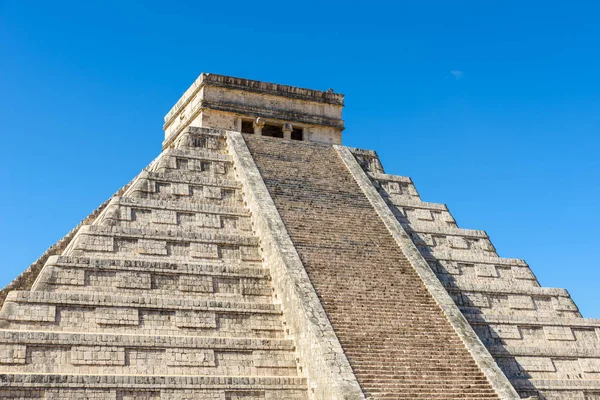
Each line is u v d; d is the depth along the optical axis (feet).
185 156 134.31
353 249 117.19
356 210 129.70
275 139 148.66
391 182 150.71
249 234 122.01
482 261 136.98
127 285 103.40
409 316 104.88
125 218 115.75
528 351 121.80
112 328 96.84
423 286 112.78
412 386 91.91
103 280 102.58
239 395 92.58
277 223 118.11
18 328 92.43
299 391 94.79
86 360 90.74
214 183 129.70
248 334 102.53
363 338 97.71
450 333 103.50
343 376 89.56
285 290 106.01
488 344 121.08
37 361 88.74
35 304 94.58
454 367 97.14
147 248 111.24
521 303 131.34
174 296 105.19
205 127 147.43
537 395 115.44
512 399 92.53
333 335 96.02
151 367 93.25
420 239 137.39
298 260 109.70
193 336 98.84
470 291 128.77
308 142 151.23
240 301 108.06
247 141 144.46
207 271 108.37
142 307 99.30
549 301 134.10
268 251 114.21
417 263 117.29
